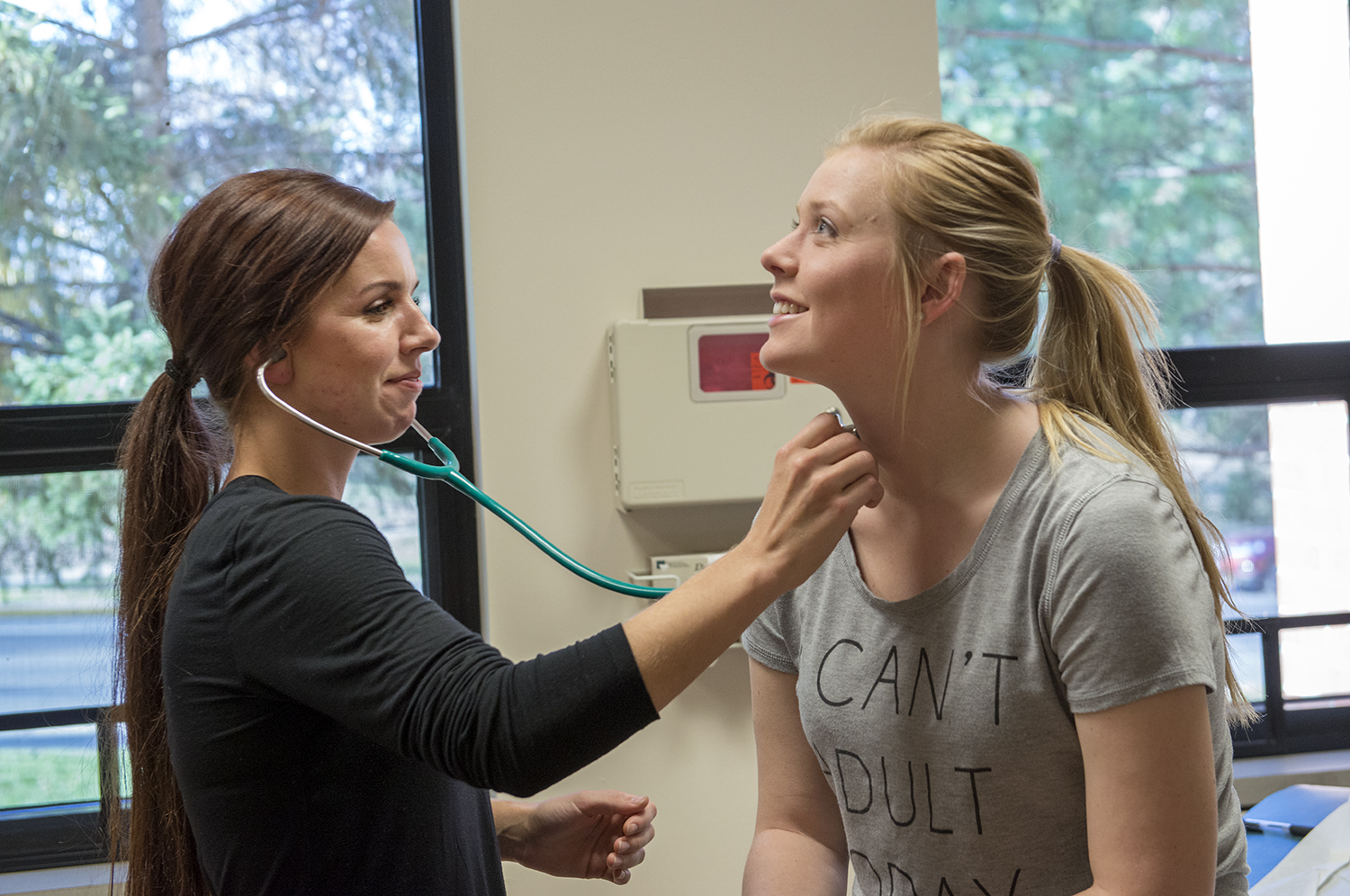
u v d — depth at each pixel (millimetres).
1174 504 834
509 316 1751
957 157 875
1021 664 841
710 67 1793
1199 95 2078
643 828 1171
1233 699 1021
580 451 1770
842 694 945
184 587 871
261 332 902
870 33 1826
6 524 1773
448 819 931
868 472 861
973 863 885
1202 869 774
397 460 995
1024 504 857
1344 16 2094
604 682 788
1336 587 2113
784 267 899
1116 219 2064
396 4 1854
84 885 1734
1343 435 2104
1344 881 1470
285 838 857
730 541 1811
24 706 1792
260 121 1828
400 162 1856
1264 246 2090
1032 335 937
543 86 1752
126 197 1798
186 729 861
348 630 807
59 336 1786
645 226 1780
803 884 1023
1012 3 2043
